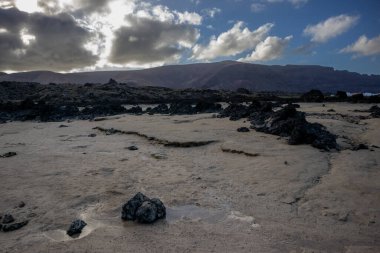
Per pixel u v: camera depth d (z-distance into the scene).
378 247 9.58
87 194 14.80
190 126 34.25
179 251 9.66
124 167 19.45
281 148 22.50
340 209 12.31
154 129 32.56
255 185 15.48
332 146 22.52
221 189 15.20
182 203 13.63
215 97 91.12
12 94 95.38
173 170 18.59
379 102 64.12
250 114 39.84
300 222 11.46
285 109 29.66
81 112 57.31
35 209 13.20
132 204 12.37
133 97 90.38
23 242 10.48
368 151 21.42
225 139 26.09
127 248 9.91
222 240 10.30
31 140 30.66
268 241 10.16
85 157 22.31
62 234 11.08
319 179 15.91
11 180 17.09
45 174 18.12
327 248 9.63
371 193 13.68
